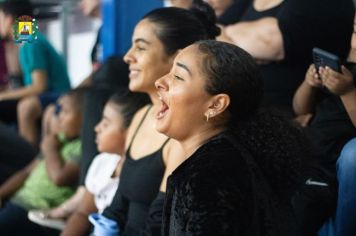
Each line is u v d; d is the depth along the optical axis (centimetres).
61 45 1066
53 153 586
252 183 224
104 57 666
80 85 698
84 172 512
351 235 309
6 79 904
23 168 508
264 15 428
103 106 505
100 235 346
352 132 348
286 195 252
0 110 822
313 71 365
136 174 344
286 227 238
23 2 604
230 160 225
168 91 247
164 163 331
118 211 373
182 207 220
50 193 588
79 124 582
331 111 358
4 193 495
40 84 825
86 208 466
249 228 216
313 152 275
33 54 819
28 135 791
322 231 345
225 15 495
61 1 1049
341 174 309
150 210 313
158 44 351
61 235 464
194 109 244
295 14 393
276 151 247
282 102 407
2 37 812
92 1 750
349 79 333
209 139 245
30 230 480
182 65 245
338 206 312
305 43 396
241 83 240
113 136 438
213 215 211
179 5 454
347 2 400
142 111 388
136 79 362
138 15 647
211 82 238
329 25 393
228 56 240
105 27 660
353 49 371
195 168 225
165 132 253
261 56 412
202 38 360
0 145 495
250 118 252
